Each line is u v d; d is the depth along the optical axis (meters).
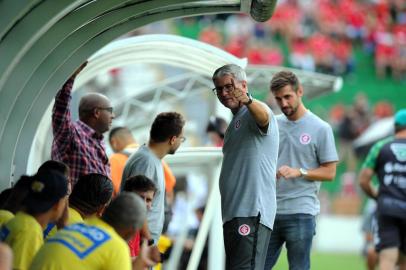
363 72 121.94
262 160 21.95
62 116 24.81
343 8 127.50
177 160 32.47
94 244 16.67
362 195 90.19
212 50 29.06
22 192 18.64
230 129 22.36
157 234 23.50
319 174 25.88
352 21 126.19
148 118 39.50
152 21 24.56
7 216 18.55
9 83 21.58
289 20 122.81
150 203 21.52
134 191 21.38
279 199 25.91
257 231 21.84
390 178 34.59
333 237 85.31
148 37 28.70
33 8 19.06
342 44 123.69
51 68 23.39
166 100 38.91
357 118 106.75
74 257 16.53
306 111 26.48
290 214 25.81
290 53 120.31
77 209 19.78
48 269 16.47
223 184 22.28
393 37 125.56
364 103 110.75
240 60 29.22
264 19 23.69
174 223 44.69
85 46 24.44
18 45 19.09
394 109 117.12
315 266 65.69
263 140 21.95
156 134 23.61
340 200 90.12
